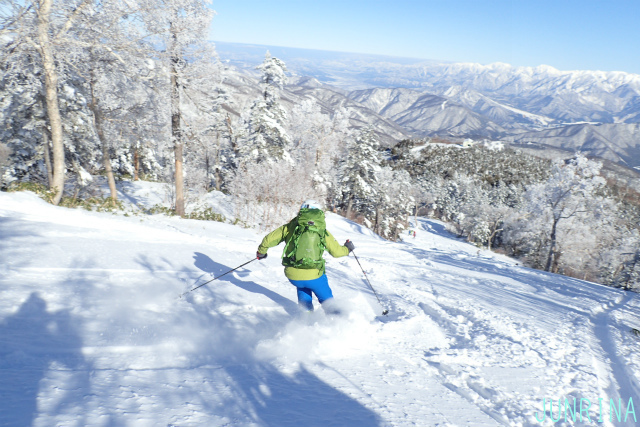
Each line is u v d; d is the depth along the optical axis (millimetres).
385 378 2951
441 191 97438
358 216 51844
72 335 2959
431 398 2734
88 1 11820
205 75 15695
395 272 9703
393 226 54500
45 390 1923
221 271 6668
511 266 16141
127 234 9305
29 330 2943
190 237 10766
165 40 14164
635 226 55594
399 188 59125
